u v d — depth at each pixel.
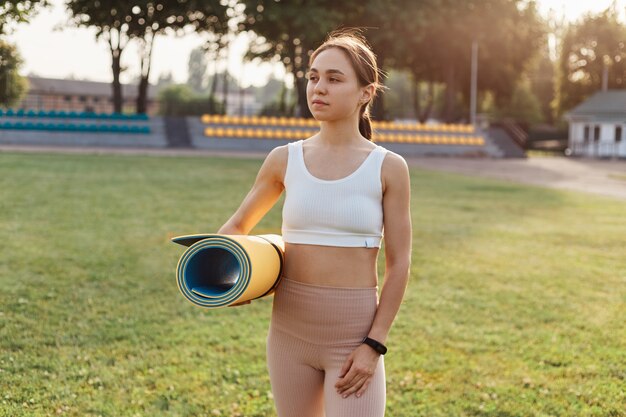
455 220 13.93
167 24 43.31
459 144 44.91
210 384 4.85
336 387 2.46
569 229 13.17
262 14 40.88
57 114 40.59
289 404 2.63
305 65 44.50
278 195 2.70
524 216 14.98
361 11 44.00
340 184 2.43
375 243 2.48
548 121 85.12
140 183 18.41
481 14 47.44
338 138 2.50
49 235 10.45
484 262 9.63
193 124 42.69
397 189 2.46
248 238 2.38
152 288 7.56
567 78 64.62
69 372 4.96
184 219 12.54
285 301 2.54
